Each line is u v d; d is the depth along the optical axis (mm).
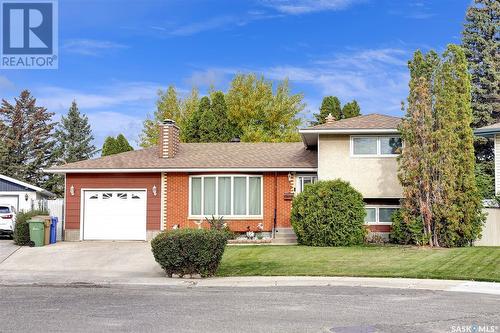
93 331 9227
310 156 27625
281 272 16656
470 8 42500
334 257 18859
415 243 22500
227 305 11695
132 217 26688
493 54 42031
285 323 9812
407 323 9789
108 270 18109
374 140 24984
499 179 25109
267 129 51031
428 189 21391
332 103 48094
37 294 13578
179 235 16234
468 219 21422
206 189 26438
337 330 9242
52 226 24703
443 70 21656
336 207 22359
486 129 25141
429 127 21422
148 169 26281
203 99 43531
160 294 13453
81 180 26906
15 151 59062
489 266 16609
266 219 26203
